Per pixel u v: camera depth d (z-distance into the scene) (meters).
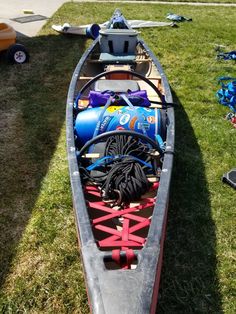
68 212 4.61
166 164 3.97
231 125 6.50
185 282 3.77
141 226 3.44
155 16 12.92
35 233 4.30
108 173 3.83
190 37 10.87
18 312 3.49
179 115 6.76
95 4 14.37
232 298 3.65
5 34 8.40
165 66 8.82
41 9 13.51
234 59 9.30
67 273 3.85
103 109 4.52
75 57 9.15
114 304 2.54
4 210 4.62
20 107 6.89
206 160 5.57
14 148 5.77
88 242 3.05
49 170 5.32
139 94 4.98
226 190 5.01
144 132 4.42
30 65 8.62
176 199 4.81
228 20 12.85
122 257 2.91
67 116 4.81
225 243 4.23
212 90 7.75
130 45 7.26
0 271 3.87
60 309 3.51
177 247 4.16
